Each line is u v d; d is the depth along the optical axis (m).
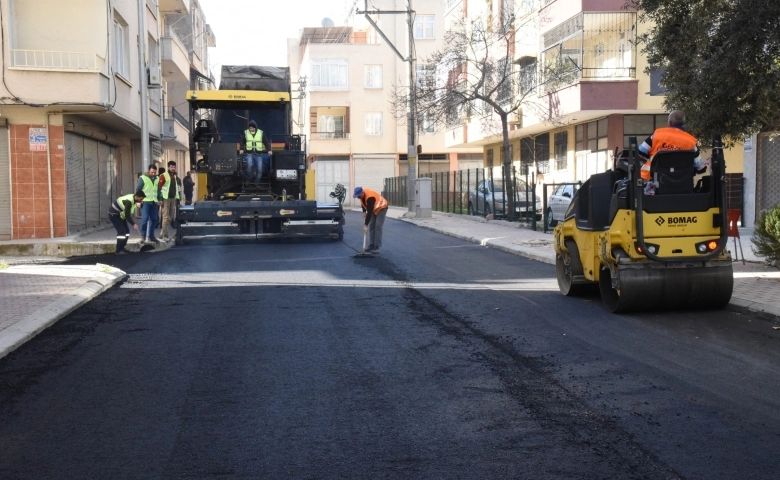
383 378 6.81
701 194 9.26
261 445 5.18
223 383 6.72
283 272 14.16
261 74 22.56
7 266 14.44
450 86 29.66
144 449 5.12
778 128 11.60
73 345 8.24
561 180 32.19
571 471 4.65
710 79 10.74
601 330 8.76
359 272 14.13
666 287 9.35
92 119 22.47
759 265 13.50
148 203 18.83
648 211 9.24
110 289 12.23
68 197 21.11
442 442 5.19
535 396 6.21
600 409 5.85
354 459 4.90
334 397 6.27
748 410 5.79
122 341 8.42
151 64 30.23
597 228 10.15
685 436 5.24
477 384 6.58
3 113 19.92
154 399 6.27
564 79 27.27
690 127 11.38
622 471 4.64
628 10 25.39
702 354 7.54
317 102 54.22
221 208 19.33
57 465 4.86
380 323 9.28
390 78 54.41
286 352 7.84
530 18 30.75
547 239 19.97
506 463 4.79
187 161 52.88
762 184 21.91
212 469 4.77
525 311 10.04
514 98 30.11
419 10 54.19
